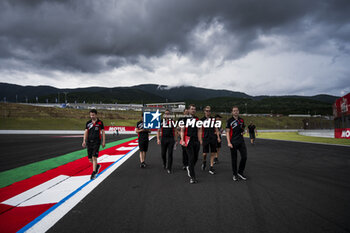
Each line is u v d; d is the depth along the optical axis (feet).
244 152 14.79
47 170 18.49
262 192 12.01
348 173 17.02
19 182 14.32
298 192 12.00
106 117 211.61
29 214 9.00
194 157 15.53
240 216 8.72
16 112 168.45
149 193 11.86
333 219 8.41
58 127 150.41
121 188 12.83
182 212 9.16
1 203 10.34
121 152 31.48
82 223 8.09
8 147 39.01
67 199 10.88
